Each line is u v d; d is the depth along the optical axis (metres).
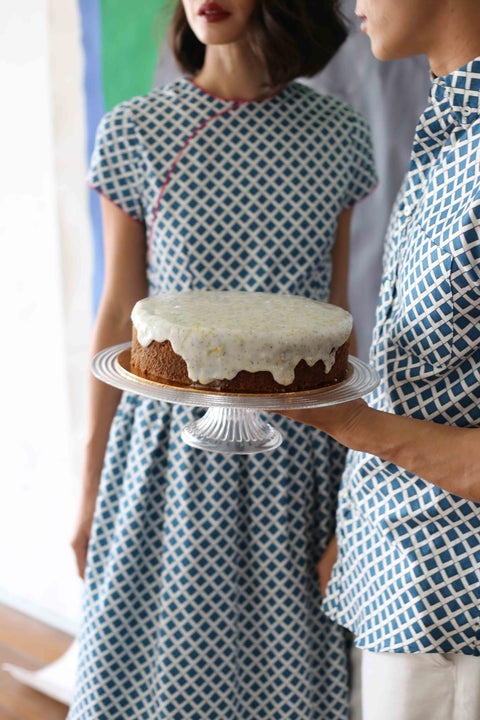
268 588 1.16
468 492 0.79
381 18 0.82
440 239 0.79
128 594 1.14
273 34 1.11
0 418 2.11
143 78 1.68
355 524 0.97
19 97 1.85
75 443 2.00
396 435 0.80
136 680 1.17
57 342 1.96
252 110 1.16
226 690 1.14
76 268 1.88
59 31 1.74
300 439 1.17
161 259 1.16
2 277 2.01
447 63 0.83
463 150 0.81
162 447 1.15
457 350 0.80
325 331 0.84
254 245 1.14
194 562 1.12
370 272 1.57
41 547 2.12
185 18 1.23
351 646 1.26
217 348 0.82
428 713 0.90
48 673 1.82
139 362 0.90
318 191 1.16
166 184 1.14
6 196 1.95
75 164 1.81
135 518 1.14
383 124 1.49
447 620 0.85
